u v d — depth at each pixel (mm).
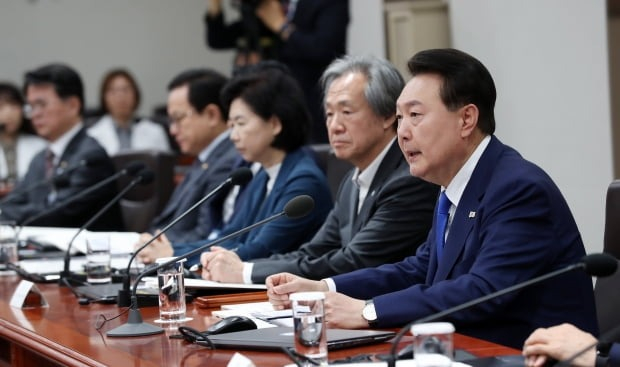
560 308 3258
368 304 3258
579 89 6758
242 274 4250
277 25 7496
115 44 13188
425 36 8477
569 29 6793
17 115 10641
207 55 13461
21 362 3617
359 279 3719
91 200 7410
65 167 7559
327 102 4445
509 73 7367
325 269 4238
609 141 6562
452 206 3514
